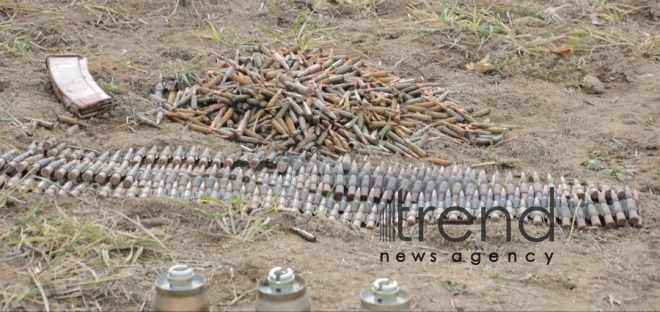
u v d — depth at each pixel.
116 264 4.41
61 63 6.62
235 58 7.09
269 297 3.58
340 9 8.88
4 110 6.07
